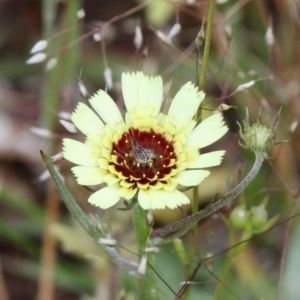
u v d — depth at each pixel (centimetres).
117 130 29
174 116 29
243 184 28
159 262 34
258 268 34
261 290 33
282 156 35
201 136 29
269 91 35
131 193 28
